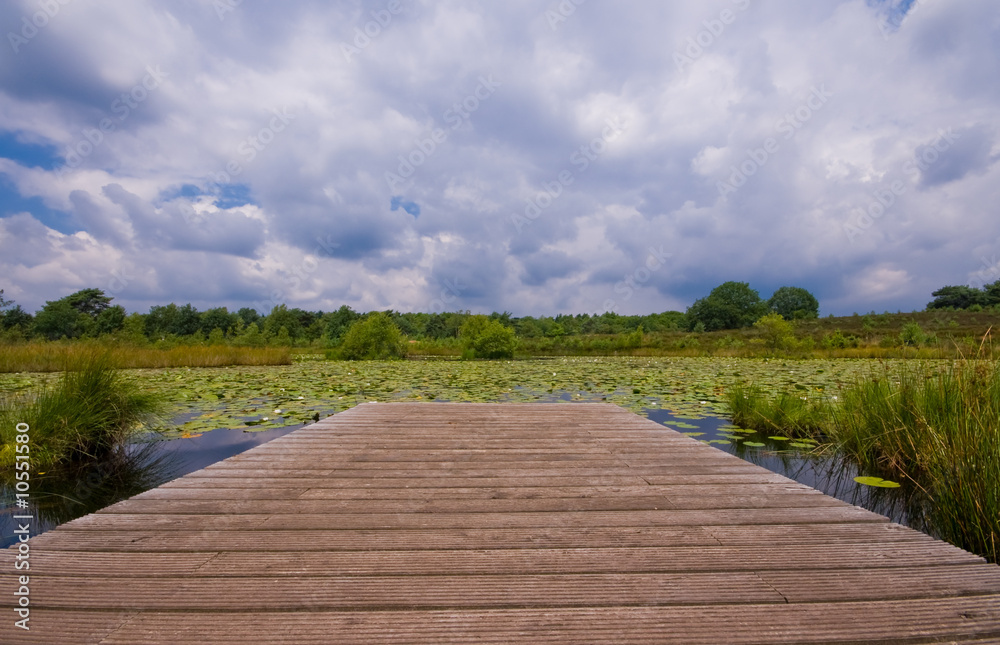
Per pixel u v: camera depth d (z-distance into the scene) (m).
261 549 1.37
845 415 3.63
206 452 3.44
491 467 2.40
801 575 1.23
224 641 0.93
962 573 1.24
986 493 1.78
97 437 3.33
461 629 0.98
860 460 3.21
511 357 19.44
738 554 1.36
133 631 0.96
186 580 1.17
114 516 1.64
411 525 1.58
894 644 0.96
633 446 2.91
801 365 12.45
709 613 1.05
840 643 0.96
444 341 28.89
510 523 1.61
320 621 1.00
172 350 13.14
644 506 1.80
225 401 5.49
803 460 3.28
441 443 2.98
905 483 2.76
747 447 3.62
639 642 0.95
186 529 1.52
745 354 21.28
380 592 1.12
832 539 1.47
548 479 2.18
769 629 1.00
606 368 11.82
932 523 2.12
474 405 4.77
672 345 29.23
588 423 3.74
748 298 48.84
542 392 6.63
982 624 1.02
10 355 9.42
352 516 1.67
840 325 35.59
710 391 6.54
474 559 1.32
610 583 1.19
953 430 2.25
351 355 18.02
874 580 1.20
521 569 1.26
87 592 1.11
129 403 3.66
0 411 3.21
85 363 3.58
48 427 3.08
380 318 18.36
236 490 1.99
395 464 2.46
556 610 1.06
